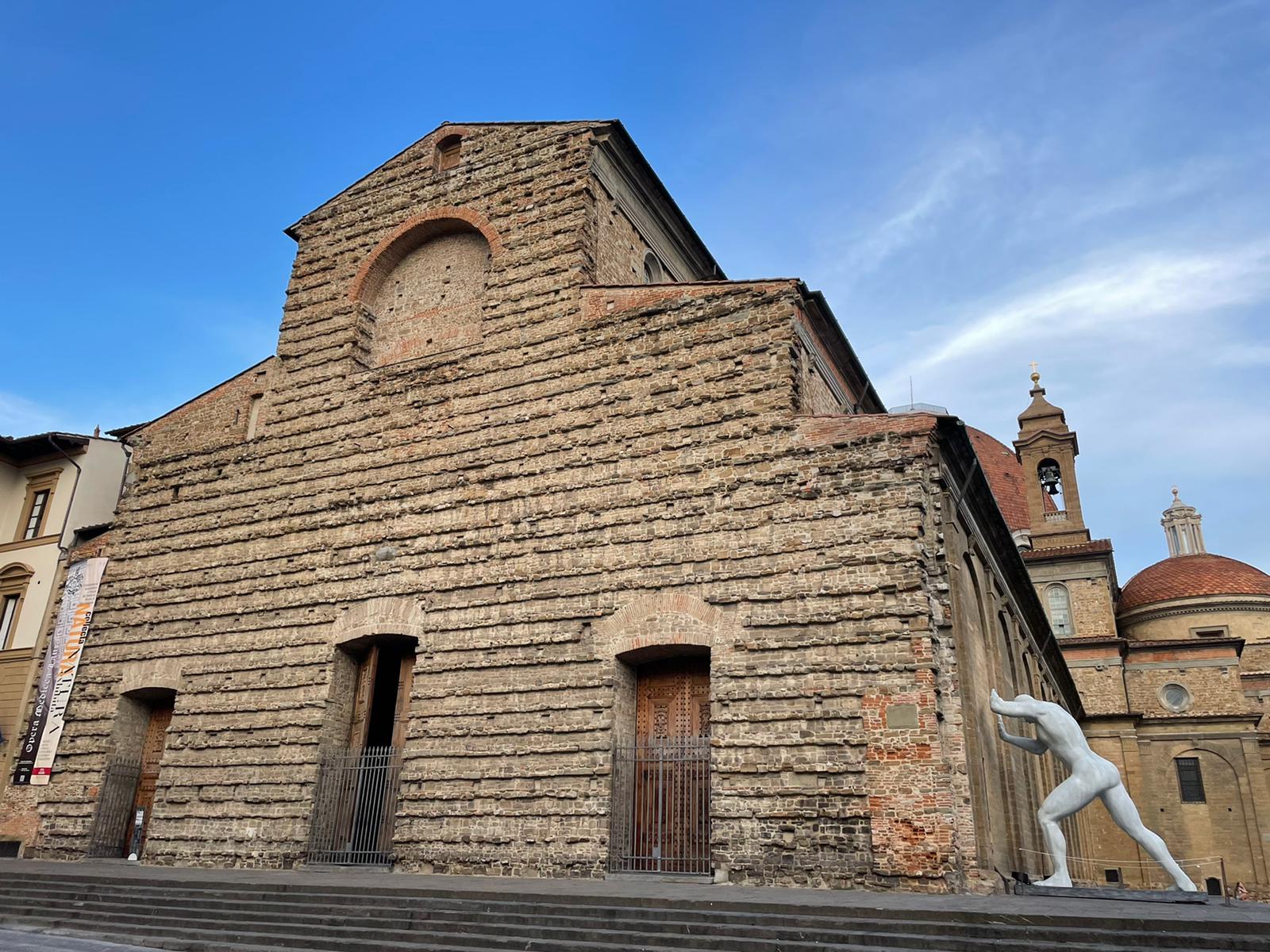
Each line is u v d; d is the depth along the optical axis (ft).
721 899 48.91
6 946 48.55
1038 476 211.00
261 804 82.07
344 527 89.86
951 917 43.47
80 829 89.97
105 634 98.17
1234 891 147.43
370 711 84.17
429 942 46.29
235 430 101.55
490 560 81.15
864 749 62.34
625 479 78.18
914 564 65.41
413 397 92.07
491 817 72.49
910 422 69.82
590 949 42.88
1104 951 38.24
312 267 105.50
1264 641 191.42
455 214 98.17
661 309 82.74
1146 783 169.58
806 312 82.38
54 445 115.75
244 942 49.21
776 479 72.08
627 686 73.97
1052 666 143.95
